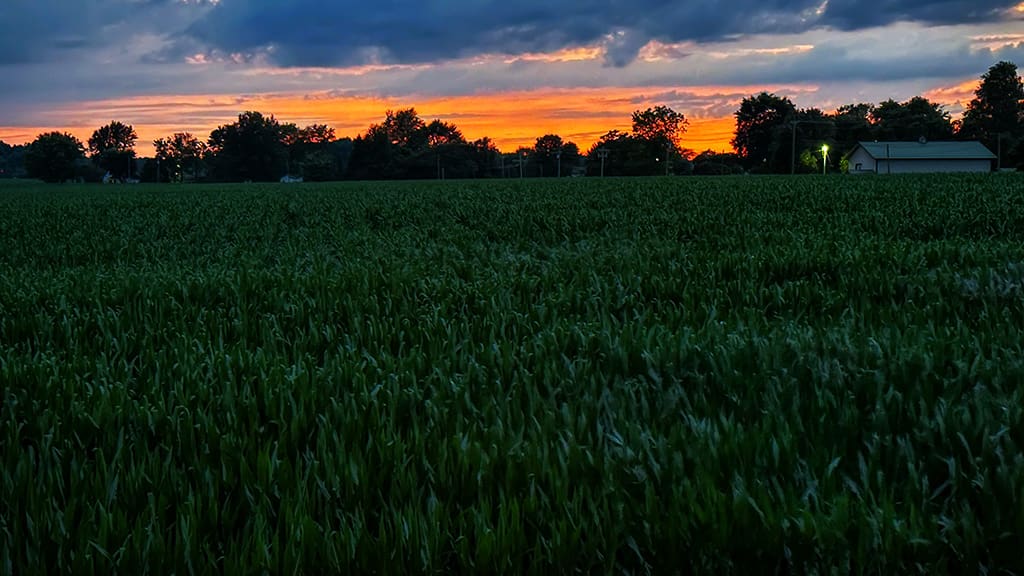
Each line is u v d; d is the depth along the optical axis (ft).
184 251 57.93
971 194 96.37
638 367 19.20
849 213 70.95
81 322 26.78
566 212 81.41
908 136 502.79
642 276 33.63
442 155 549.13
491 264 39.09
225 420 15.61
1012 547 10.48
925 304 28.17
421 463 13.26
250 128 631.97
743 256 37.86
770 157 495.00
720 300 28.19
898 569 10.39
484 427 14.76
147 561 10.66
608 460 12.84
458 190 156.87
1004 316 23.81
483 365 19.20
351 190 185.68
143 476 12.93
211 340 24.73
